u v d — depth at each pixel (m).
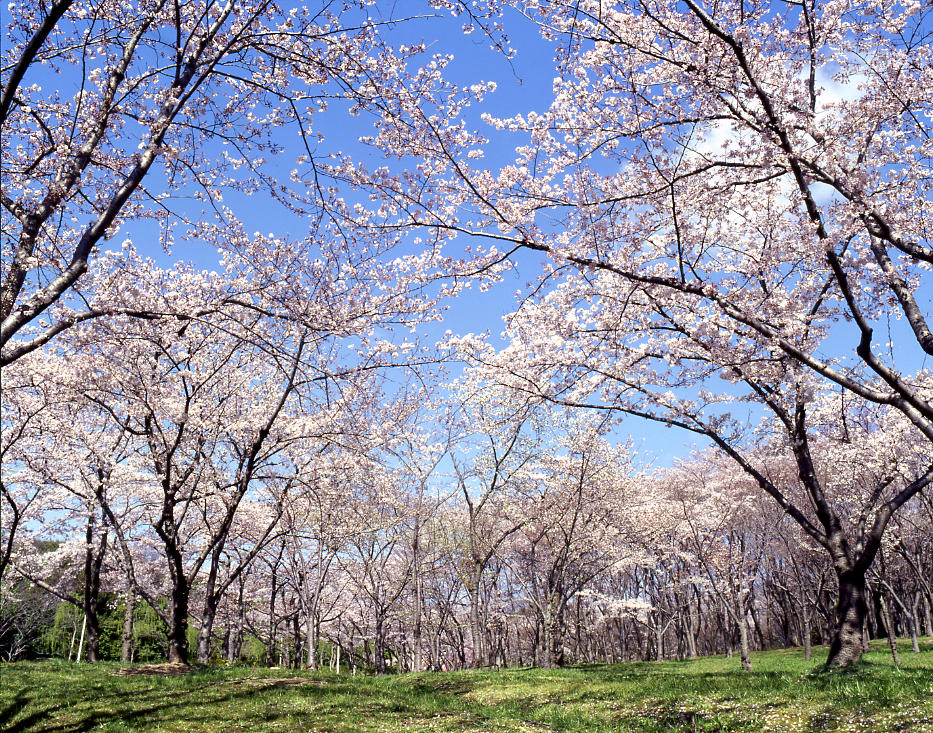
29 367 16.28
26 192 8.34
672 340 13.08
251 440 19.56
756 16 9.38
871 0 9.78
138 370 16.44
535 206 9.97
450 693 17.16
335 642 40.53
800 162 9.07
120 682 14.89
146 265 14.47
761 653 39.22
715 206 10.62
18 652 34.03
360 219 9.87
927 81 9.52
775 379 13.77
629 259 11.12
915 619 28.77
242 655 47.34
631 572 45.78
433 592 38.72
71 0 5.90
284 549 31.36
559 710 12.91
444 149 9.33
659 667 25.94
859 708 9.00
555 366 15.21
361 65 8.37
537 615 30.06
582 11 9.20
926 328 8.84
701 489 35.94
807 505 30.77
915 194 10.23
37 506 24.73
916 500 31.00
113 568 27.73
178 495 19.53
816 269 12.54
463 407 22.69
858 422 20.39
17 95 8.32
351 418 16.53
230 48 7.83
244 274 13.92
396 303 12.34
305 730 10.59
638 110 9.73
